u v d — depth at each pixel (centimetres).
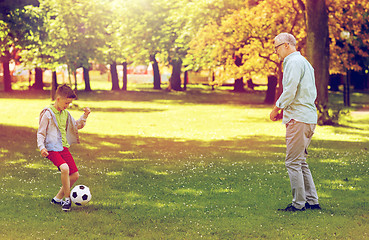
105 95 4069
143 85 5772
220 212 625
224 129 1852
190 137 1599
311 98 608
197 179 871
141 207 654
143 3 3381
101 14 3011
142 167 1003
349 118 2211
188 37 2859
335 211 629
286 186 805
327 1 2123
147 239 509
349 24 2245
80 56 2964
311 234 525
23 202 673
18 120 2088
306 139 618
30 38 1953
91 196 718
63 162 630
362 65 2961
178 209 643
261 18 2159
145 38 3388
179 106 3188
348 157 1128
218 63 2383
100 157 1146
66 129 656
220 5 2428
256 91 5112
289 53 613
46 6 2859
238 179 870
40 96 3828
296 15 2144
